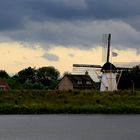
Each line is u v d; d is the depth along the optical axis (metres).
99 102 179.62
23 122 134.50
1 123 133.12
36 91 188.62
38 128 118.75
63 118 146.50
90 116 153.88
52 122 133.50
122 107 167.12
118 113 164.75
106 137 98.75
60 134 105.25
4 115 162.00
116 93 189.12
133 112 165.88
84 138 97.88
